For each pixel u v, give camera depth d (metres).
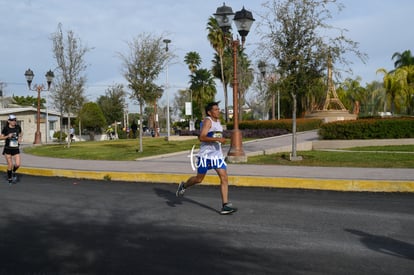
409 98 48.88
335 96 34.69
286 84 12.91
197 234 5.72
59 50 23.45
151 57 18.03
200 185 10.14
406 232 5.67
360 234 5.60
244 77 45.38
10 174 11.30
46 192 9.50
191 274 4.22
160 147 20.41
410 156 13.30
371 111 64.94
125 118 66.44
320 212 6.95
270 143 19.53
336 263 4.49
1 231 6.03
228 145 20.09
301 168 11.56
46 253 4.98
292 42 12.83
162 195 8.85
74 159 16.33
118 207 7.64
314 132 26.45
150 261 4.64
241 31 13.23
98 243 5.36
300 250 4.95
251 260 4.62
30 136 45.62
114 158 16.06
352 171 10.68
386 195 8.41
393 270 4.27
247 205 7.62
